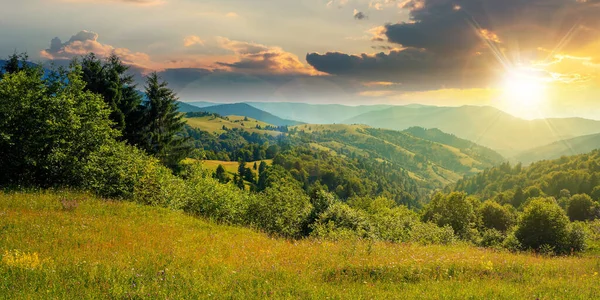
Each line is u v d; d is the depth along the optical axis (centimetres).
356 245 1538
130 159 2661
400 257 1328
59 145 2378
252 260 1191
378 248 1527
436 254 1519
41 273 848
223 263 1107
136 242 1305
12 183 2198
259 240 1744
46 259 961
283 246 1546
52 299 698
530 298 888
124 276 869
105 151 2566
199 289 822
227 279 930
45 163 2286
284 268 1082
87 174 2397
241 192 2947
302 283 949
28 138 2255
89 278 834
